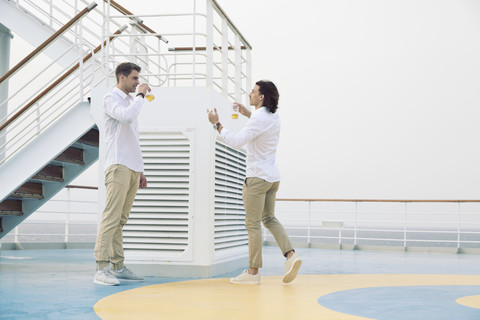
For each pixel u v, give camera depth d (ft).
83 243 23.73
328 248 26.17
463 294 9.53
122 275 11.09
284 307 7.68
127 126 10.55
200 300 8.30
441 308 7.86
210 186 12.16
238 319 6.66
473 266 16.28
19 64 13.34
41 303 7.93
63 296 8.68
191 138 12.28
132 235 12.32
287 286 10.35
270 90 10.39
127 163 10.47
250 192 10.29
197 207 12.15
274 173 10.37
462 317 7.09
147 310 7.32
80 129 12.73
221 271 12.94
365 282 11.35
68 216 23.16
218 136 12.69
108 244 10.37
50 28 17.81
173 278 11.73
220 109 13.01
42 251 20.75
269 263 16.37
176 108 12.41
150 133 12.45
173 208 12.26
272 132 10.28
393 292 9.70
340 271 14.06
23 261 15.87
